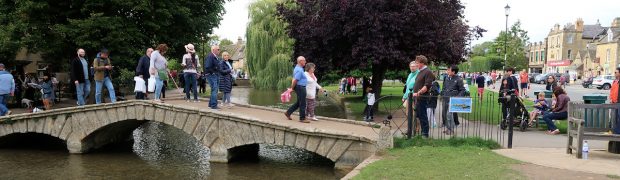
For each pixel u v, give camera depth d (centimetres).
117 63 2386
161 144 1564
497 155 908
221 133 1232
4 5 2319
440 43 1830
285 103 2809
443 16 1834
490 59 8169
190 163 1255
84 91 1570
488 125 1447
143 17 2391
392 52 1744
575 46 8638
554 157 888
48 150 1497
